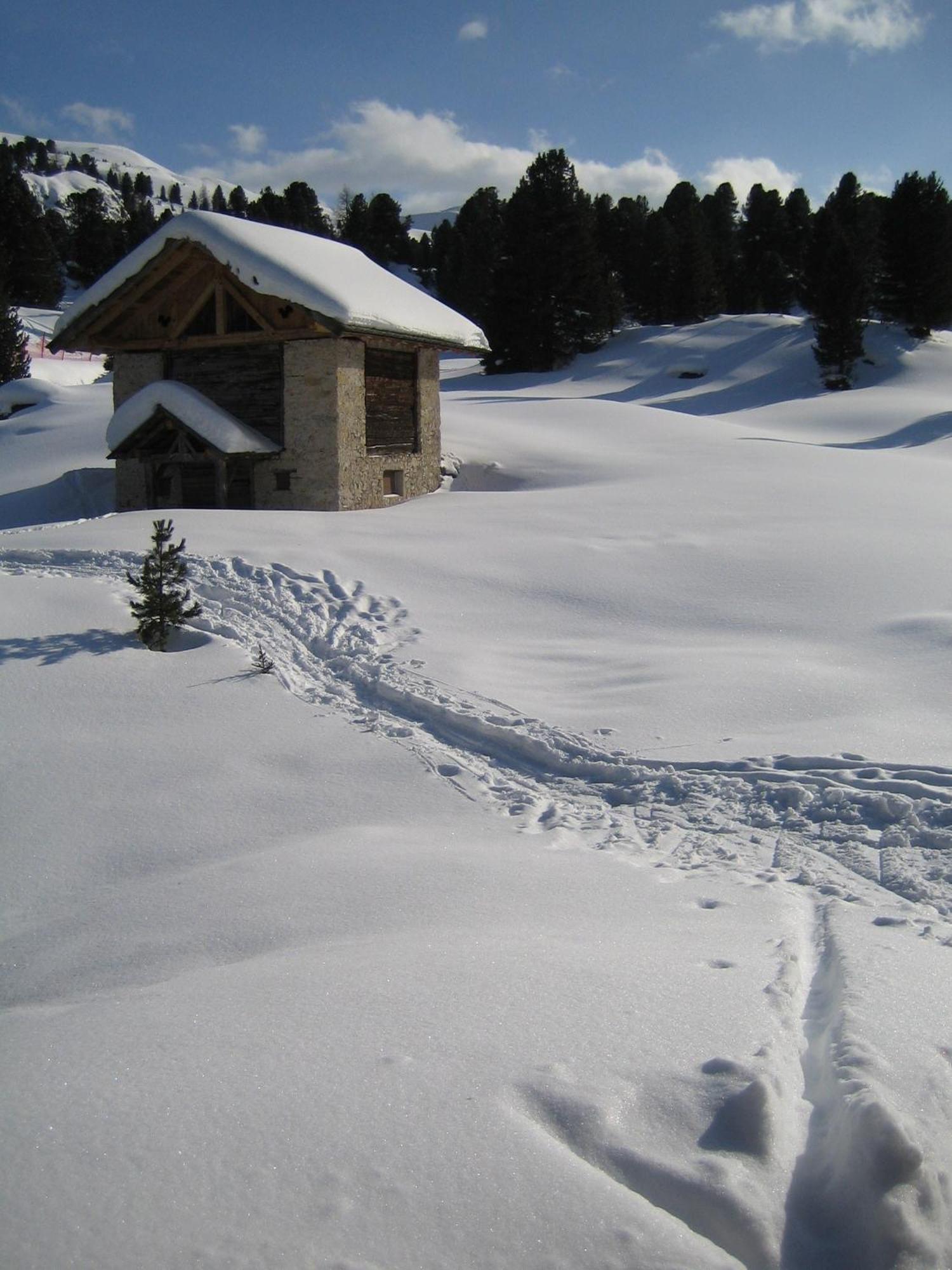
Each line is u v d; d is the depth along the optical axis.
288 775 7.50
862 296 51.75
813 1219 2.85
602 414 31.39
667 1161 2.89
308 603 11.19
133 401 18.83
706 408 51.28
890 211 57.69
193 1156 2.81
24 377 51.72
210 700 8.83
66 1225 2.57
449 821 6.72
